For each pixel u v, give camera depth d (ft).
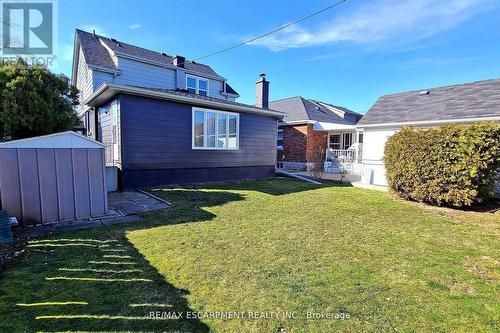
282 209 19.97
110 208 18.37
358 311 7.54
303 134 53.78
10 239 11.82
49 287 8.30
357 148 46.93
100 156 16.39
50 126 23.57
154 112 26.99
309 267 10.29
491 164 20.29
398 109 35.50
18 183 13.70
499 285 9.16
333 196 25.98
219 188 28.40
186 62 55.11
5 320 6.68
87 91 41.16
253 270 9.89
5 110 21.59
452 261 11.12
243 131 36.06
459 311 7.61
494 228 16.11
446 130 21.84
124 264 10.05
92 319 6.88
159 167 27.68
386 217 18.39
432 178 22.61
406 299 8.19
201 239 13.01
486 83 33.68
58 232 13.32
